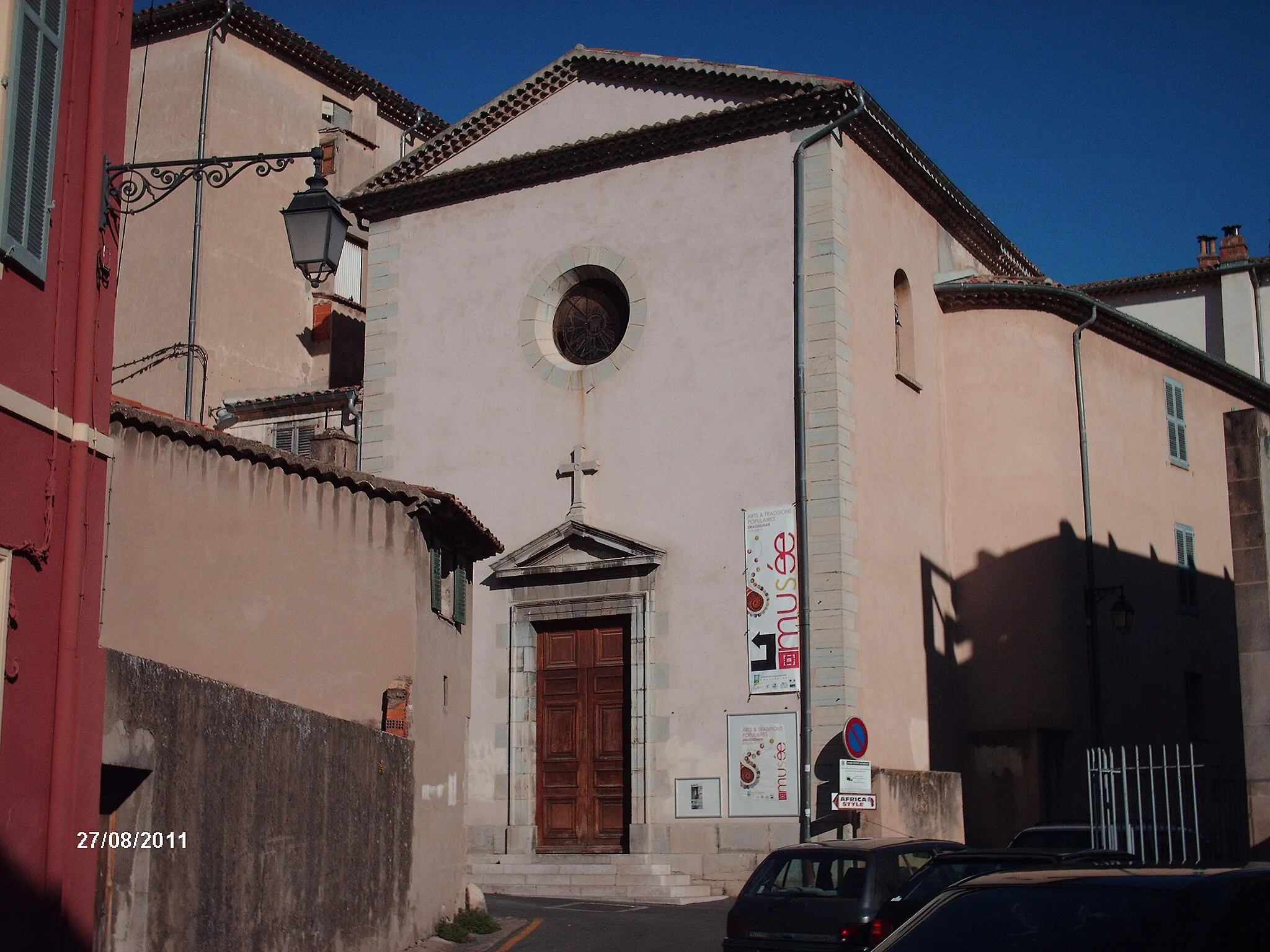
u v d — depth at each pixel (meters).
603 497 26.42
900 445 26.91
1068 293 29.47
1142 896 7.57
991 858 13.59
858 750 22.33
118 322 34.38
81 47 11.66
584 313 27.95
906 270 28.25
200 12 34.94
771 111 26.11
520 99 28.78
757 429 25.36
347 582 17.53
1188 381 35.34
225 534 17.81
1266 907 7.59
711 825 24.22
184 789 11.95
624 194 27.55
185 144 34.56
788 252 25.75
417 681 17.34
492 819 26.20
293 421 31.59
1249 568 18.75
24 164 10.64
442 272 29.12
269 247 35.81
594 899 23.06
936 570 27.70
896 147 27.44
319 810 14.30
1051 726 27.28
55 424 10.95
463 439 28.05
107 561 17.66
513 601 26.84
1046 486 28.55
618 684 25.91
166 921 11.57
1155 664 31.39
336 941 14.45
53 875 10.38
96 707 10.96
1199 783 32.19
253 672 17.39
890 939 8.09
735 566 25.00
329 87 38.38
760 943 14.38
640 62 27.58
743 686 24.45
